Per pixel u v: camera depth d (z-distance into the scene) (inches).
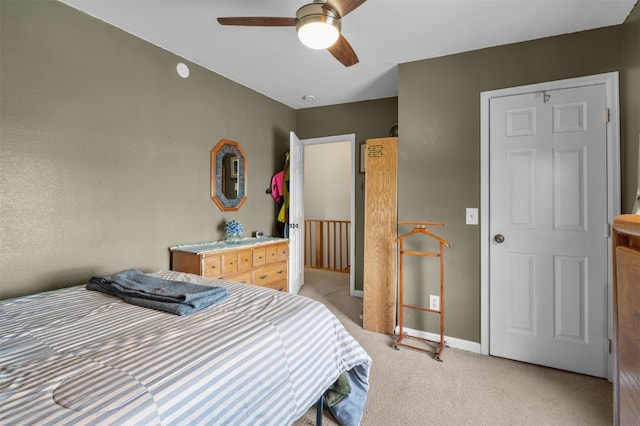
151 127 97.2
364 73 118.3
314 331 53.1
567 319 86.7
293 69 116.0
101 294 64.6
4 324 47.7
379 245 111.8
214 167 118.6
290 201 141.2
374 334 110.3
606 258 82.7
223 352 38.8
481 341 96.7
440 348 95.0
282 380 44.0
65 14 77.0
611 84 82.3
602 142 83.1
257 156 141.8
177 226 105.7
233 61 109.8
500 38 90.9
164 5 78.3
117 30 88.0
